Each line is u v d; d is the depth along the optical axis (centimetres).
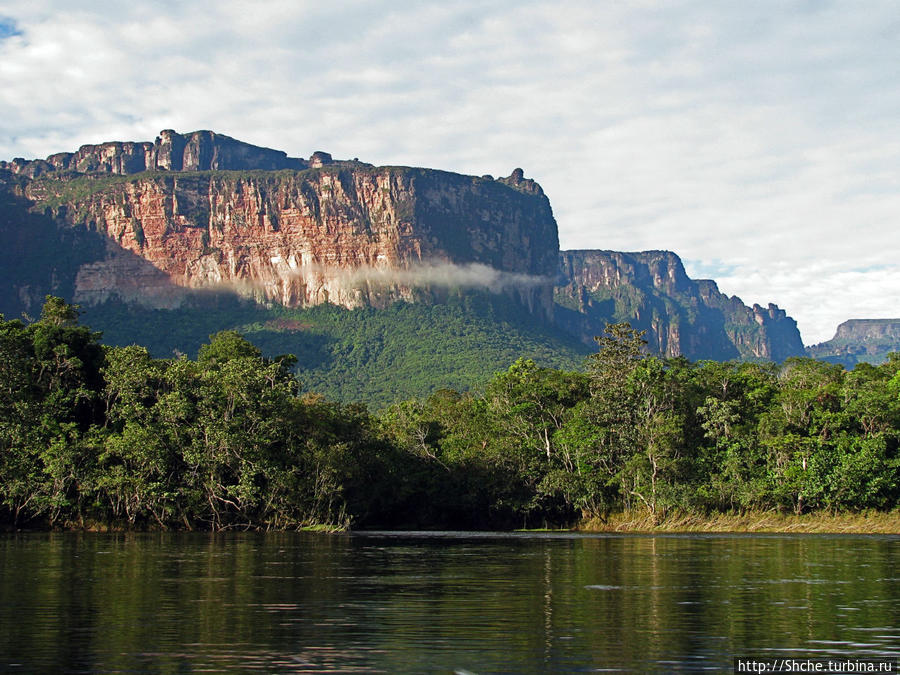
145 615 2609
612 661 2022
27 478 7162
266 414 7762
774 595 3109
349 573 3872
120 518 7675
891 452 8281
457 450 9656
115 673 1892
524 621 2531
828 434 8356
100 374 8181
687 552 5278
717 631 2381
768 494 8156
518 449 9325
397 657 2048
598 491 8844
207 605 2819
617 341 9619
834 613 2688
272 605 2828
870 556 4891
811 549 5531
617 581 3572
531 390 9638
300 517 8231
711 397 8744
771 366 10231
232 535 7088
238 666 1955
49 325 8175
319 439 8338
